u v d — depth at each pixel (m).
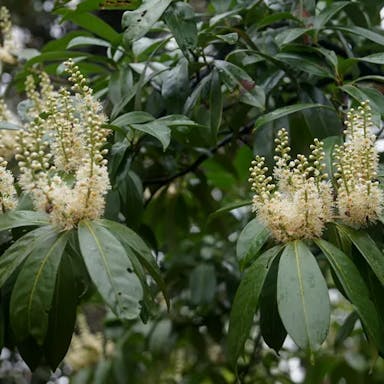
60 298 2.37
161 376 4.76
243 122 3.47
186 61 3.07
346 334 3.34
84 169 2.14
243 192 4.65
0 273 2.09
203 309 4.29
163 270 4.63
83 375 4.63
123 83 3.29
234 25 3.51
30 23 7.00
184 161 4.12
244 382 4.43
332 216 2.22
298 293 1.99
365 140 2.22
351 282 2.05
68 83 3.95
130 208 3.16
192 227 5.07
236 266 4.44
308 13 3.35
